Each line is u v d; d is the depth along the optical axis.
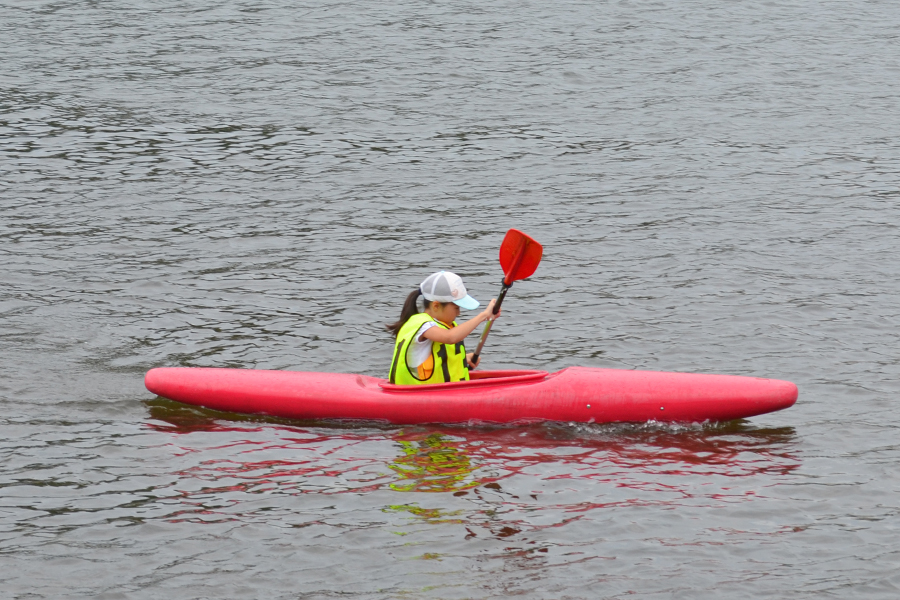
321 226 32.44
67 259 29.03
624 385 19.23
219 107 45.28
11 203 33.69
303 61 52.38
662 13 63.34
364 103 46.22
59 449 17.97
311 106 45.66
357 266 29.11
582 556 14.67
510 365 22.50
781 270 28.62
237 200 34.72
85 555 14.59
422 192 35.88
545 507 16.11
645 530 15.41
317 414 19.47
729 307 25.92
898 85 49.91
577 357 22.92
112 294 26.52
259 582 13.98
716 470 17.45
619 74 51.31
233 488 16.69
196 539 15.07
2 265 28.33
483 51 54.75
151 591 13.75
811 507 16.17
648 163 39.22
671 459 17.89
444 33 58.12
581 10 63.81
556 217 33.50
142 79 48.94
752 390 19.08
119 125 42.53
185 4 63.66
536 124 43.91
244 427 19.14
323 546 14.89
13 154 38.62
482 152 40.34
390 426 19.25
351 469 17.42
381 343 23.80
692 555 14.71
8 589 13.71
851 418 19.59
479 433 18.91
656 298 26.62
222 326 24.59
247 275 28.20
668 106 46.59
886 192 35.88
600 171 38.28
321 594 13.72
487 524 15.55
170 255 29.61
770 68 52.62
